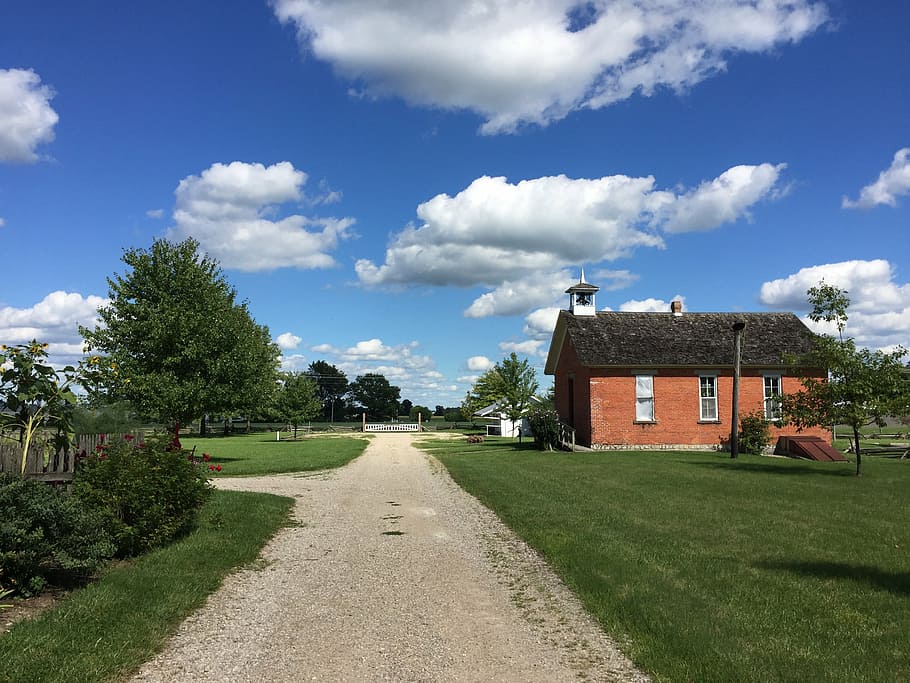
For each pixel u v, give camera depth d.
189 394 26.84
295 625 6.54
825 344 19.75
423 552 9.93
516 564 9.15
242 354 28.77
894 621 6.50
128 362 27.06
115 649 5.59
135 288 28.22
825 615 6.66
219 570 8.55
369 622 6.64
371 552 9.95
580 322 32.88
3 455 8.85
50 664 5.14
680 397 30.78
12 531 6.54
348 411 135.38
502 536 11.13
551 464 23.36
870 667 5.36
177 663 5.51
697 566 8.52
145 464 9.38
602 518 12.09
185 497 9.68
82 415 11.82
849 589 7.52
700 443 30.67
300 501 15.32
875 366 19.48
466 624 6.59
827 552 9.40
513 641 6.10
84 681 4.96
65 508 7.13
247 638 6.15
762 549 9.56
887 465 23.25
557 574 8.58
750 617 6.57
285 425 85.94
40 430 9.41
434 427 88.25
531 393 59.25
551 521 11.88
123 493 8.97
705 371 30.97
